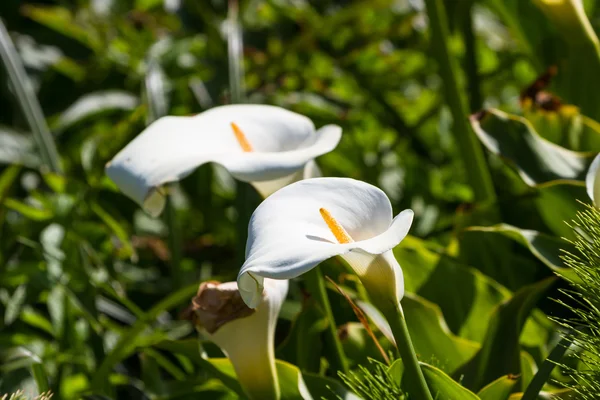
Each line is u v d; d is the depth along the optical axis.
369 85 2.42
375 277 1.31
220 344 1.41
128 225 2.12
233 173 1.38
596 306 1.39
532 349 1.60
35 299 1.80
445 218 2.11
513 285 1.72
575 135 1.73
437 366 1.52
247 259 1.26
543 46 1.98
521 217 1.77
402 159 2.27
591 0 1.97
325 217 1.28
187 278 2.03
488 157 1.88
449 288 1.64
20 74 1.90
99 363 1.73
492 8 2.07
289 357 1.62
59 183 1.84
